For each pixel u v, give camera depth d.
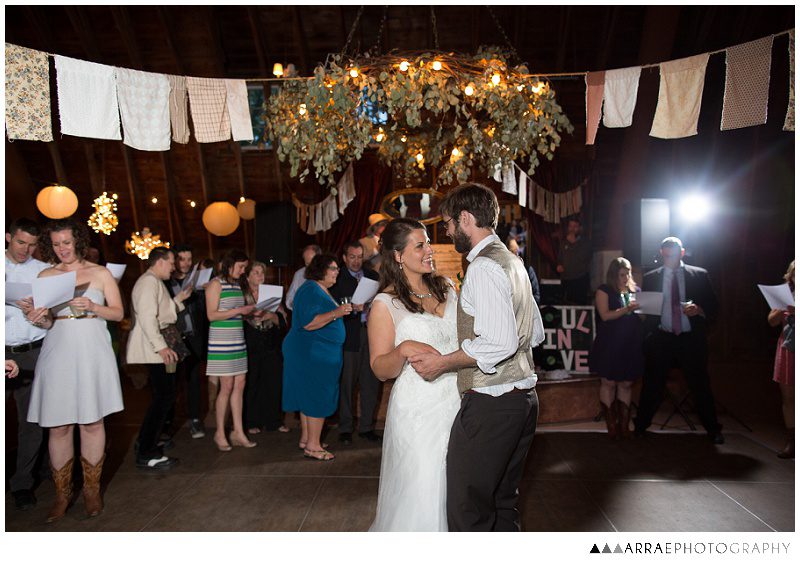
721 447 4.51
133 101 3.31
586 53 9.51
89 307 3.12
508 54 4.17
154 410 4.01
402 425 2.27
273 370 5.06
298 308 4.25
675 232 10.09
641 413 4.77
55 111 9.54
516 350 1.96
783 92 8.51
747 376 7.98
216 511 3.34
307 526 3.13
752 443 4.62
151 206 10.91
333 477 3.89
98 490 3.32
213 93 3.55
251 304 4.61
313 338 4.24
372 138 4.71
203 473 3.97
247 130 3.63
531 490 3.64
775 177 9.41
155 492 3.63
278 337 5.17
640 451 4.42
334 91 3.75
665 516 3.23
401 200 9.27
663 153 9.99
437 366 2.05
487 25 9.43
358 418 5.48
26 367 3.44
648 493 3.58
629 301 4.64
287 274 11.12
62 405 3.08
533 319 2.26
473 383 2.05
